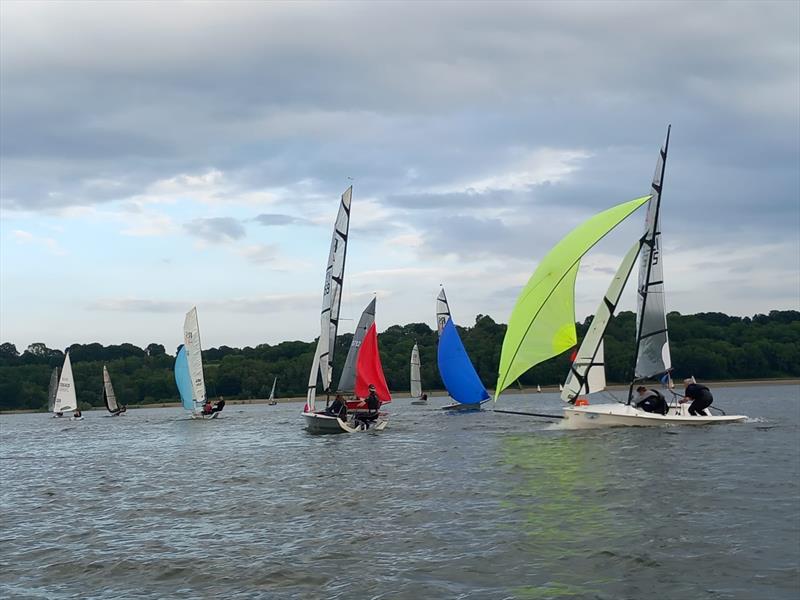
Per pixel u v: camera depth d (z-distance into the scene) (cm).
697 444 2341
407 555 1148
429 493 1666
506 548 1159
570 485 1666
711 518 1300
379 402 3612
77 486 2152
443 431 3356
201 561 1175
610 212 2966
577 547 1147
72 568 1175
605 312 3064
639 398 3011
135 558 1212
